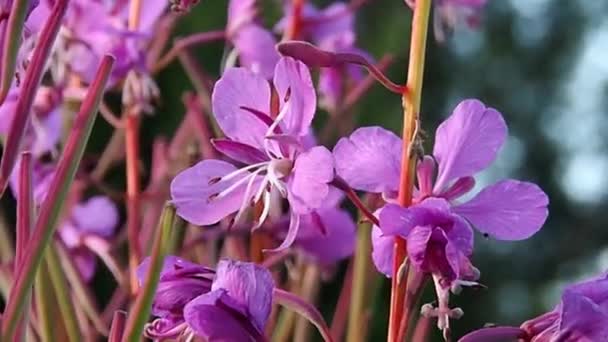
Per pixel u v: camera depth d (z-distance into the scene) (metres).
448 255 0.34
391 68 1.16
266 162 0.36
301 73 0.36
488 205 0.36
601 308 0.35
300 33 0.48
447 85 1.73
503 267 1.77
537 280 1.80
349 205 0.52
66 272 0.44
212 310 0.35
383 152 0.36
